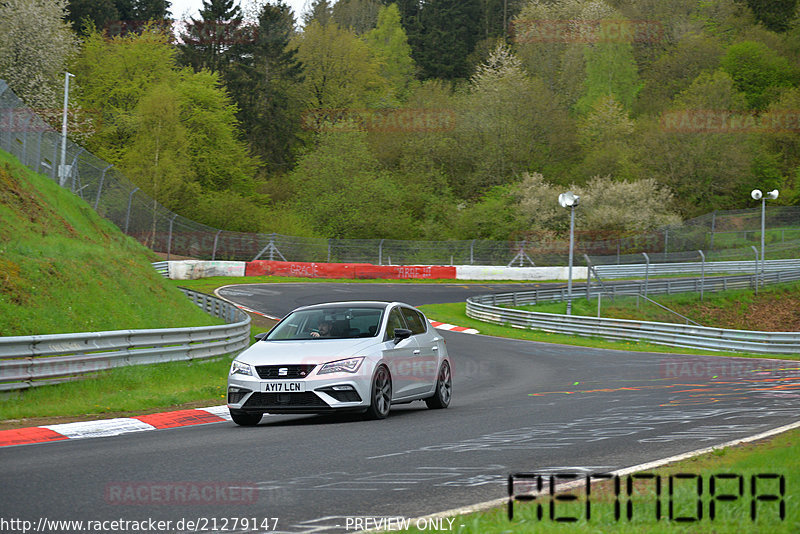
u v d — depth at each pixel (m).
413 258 56.34
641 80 87.56
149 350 14.66
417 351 11.27
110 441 8.59
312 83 87.62
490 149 76.38
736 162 70.62
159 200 60.62
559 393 14.36
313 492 5.90
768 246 59.62
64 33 54.88
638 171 72.00
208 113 70.44
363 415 10.25
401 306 11.71
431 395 11.66
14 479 6.33
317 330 10.77
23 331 15.40
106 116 66.12
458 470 6.73
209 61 82.06
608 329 31.42
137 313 19.89
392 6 100.56
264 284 44.88
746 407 11.44
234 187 72.06
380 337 10.59
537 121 75.62
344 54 88.00
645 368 20.31
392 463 7.06
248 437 8.78
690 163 70.94
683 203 70.88
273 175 81.56
